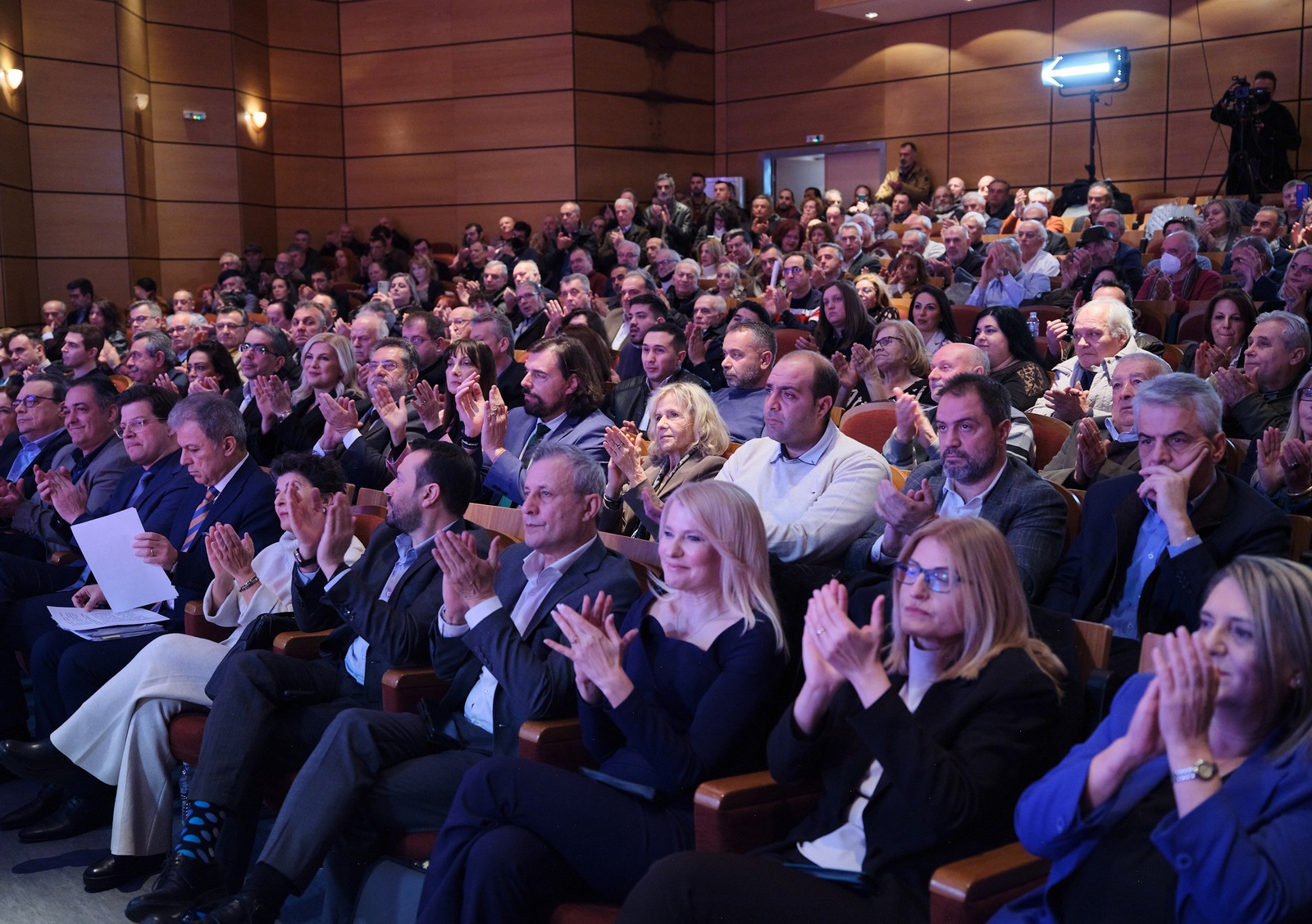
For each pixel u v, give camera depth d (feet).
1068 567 9.21
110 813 10.88
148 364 20.58
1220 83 37.06
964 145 41.55
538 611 8.44
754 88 45.14
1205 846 4.69
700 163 45.11
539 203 42.60
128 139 39.55
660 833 6.97
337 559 9.36
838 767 6.48
